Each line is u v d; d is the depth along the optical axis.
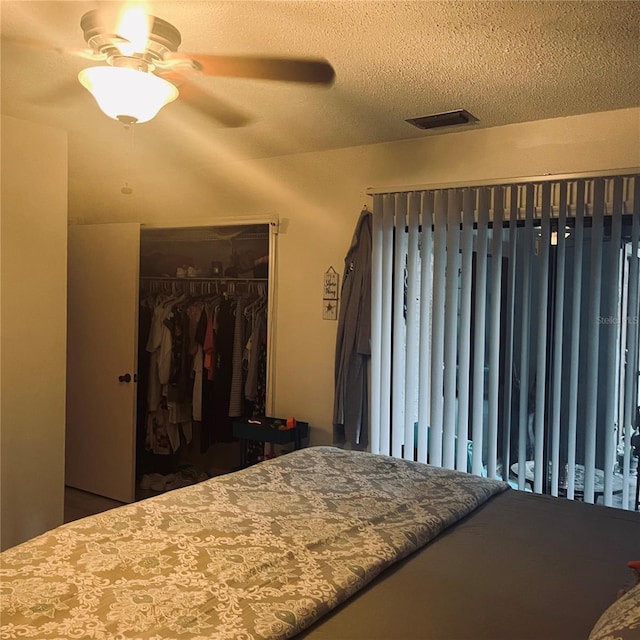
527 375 2.88
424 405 3.16
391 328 3.28
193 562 1.55
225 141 3.38
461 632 1.33
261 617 1.29
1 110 2.91
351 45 2.06
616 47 2.04
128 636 1.21
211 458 4.46
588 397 2.73
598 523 1.99
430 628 1.34
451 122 2.93
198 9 1.81
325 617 1.38
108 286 4.15
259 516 1.90
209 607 1.33
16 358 2.82
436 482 2.29
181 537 1.71
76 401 4.30
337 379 3.41
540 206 2.87
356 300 3.35
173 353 4.19
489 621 1.38
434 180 3.20
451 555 1.73
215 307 4.05
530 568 1.65
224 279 4.12
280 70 2.30
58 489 3.03
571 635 1.33
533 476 2.87
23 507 2.87
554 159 2.87
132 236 4.04
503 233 2.97
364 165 3.43
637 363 2.65
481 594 1.50
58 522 3.03
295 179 3.68
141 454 4.48
